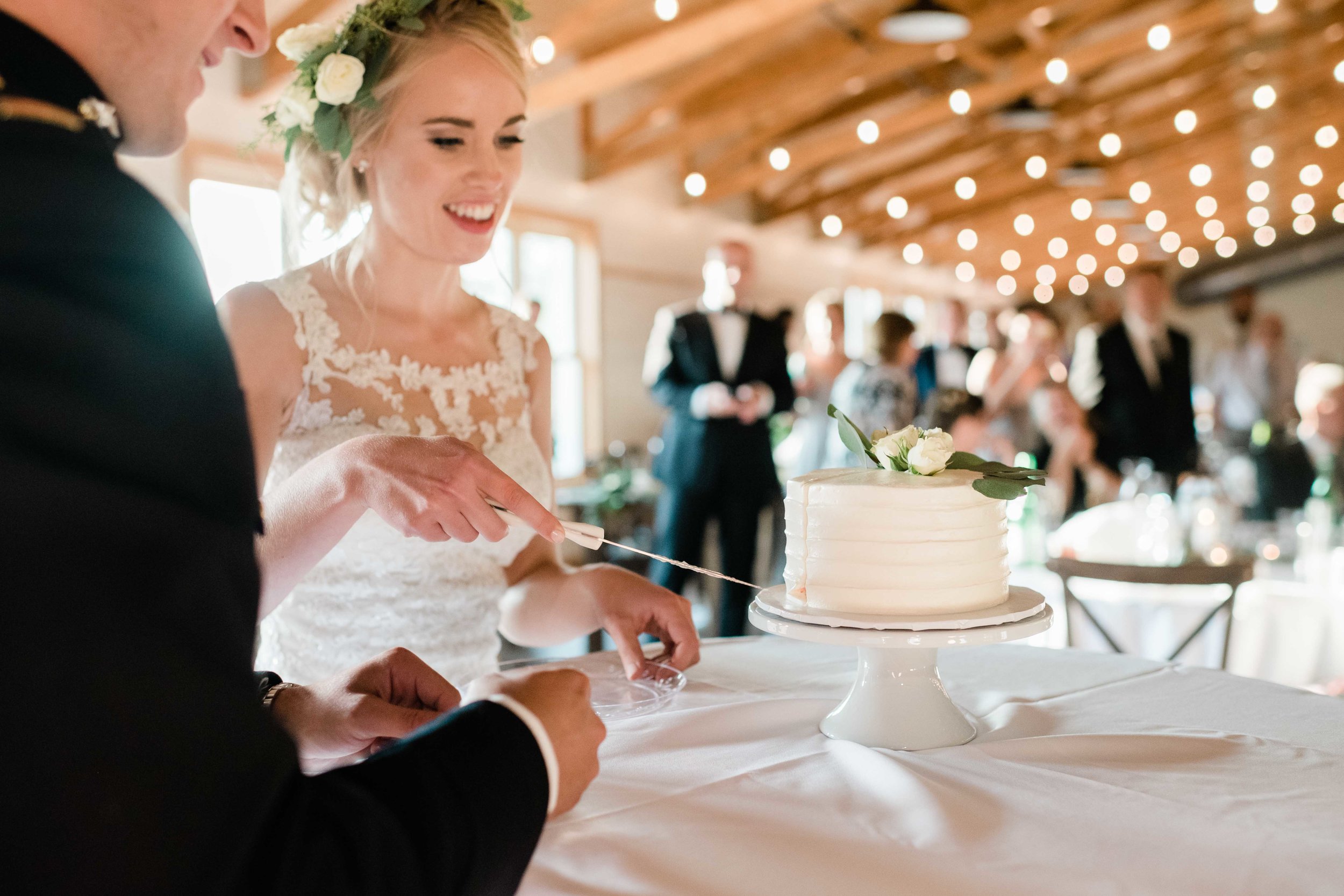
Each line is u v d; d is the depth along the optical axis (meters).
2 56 0.49
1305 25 11.16
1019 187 14.43
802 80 8.82
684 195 10.66
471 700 0.69
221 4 0.57
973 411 4.95
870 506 1.03
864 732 1.04
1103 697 1.21
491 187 1.50
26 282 0.45
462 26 1.45
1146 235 17.03
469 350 1.70
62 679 0.43
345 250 1.60
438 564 1.54
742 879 0.73
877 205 13.62
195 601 0.47
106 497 0.44
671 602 1.37
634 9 6.85
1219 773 0.93
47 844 0.43
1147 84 12.02
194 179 5.61
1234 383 8.14
